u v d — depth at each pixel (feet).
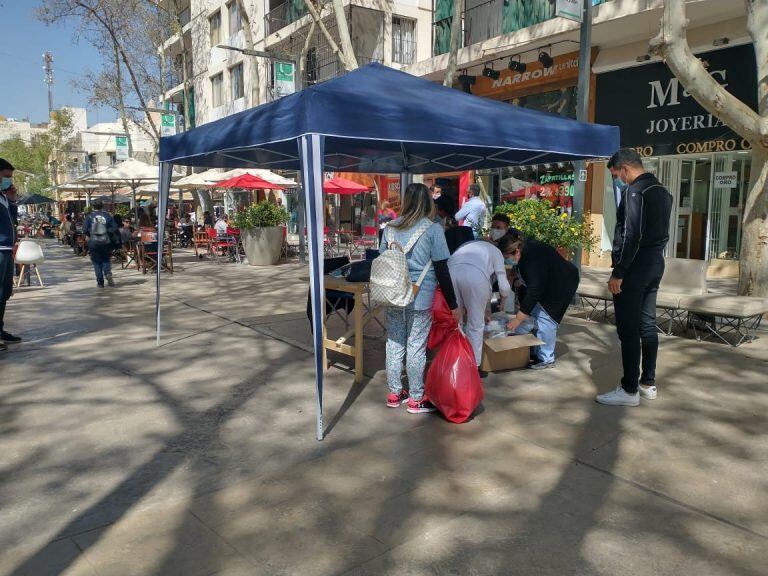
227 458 11.98
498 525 9.48
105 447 12.50
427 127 13.66
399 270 13.09
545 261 17.06
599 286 24.25
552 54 46.37
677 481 10.89
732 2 33.17
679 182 42.14
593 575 8.20
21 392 15.97
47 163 202.28
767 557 8.59
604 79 43.60
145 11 83.51
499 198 53.57
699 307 20.35
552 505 10.07
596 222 44.47
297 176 50.98
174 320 25.72
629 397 14.57
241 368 18.17
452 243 19.33
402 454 12.12
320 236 12.60
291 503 10.19
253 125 14.53
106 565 8.42
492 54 47.39
